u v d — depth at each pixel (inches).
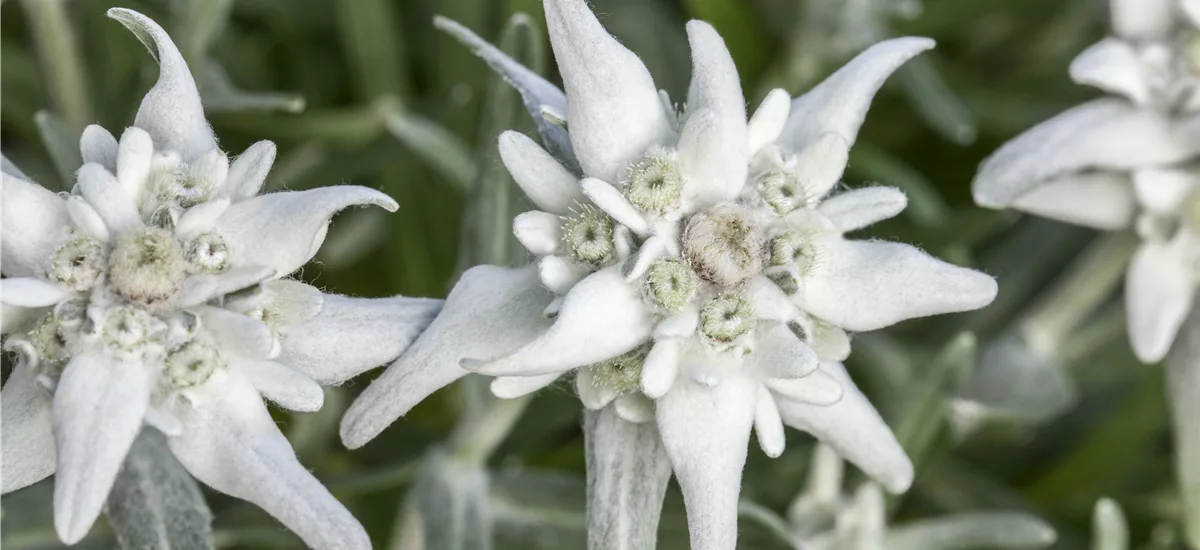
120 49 13.2
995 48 14.9
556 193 9.9
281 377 9.7
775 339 9.7
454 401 13.3
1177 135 11.4
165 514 10.2
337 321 9.9
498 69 10.6
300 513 9.5
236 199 9.8
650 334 9.7
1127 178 11.6
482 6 13.6
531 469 13.2
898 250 9.9
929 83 13.3
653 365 9.7
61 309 9.4
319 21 14.2
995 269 14.1
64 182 11.6
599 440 10.1
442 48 13.7
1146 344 11.6
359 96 14.0
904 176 13.4
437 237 13.7
